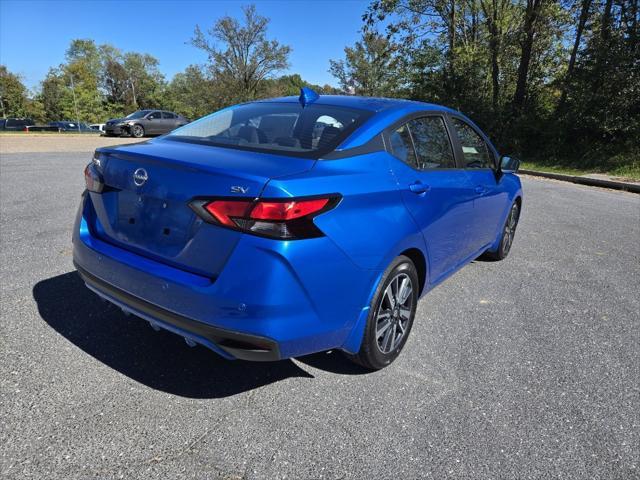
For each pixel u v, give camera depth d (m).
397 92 26.47
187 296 2.27
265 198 2.14
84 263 2.80
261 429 2.36
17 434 2.21
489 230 4.55
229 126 3.09
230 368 2.88
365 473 2.11
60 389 2.56
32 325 3.20
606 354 3.26
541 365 3.08
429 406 2.60
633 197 11.02
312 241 2.24
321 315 2.36
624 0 16.44
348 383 2.79
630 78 15.75
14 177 8.94
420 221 2.96
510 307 4.00
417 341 3.34
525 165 17.33
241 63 44.84
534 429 2.45
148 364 2.86
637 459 2.27
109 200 2.73
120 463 2.09
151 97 86.06
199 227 2.28
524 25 19.72
